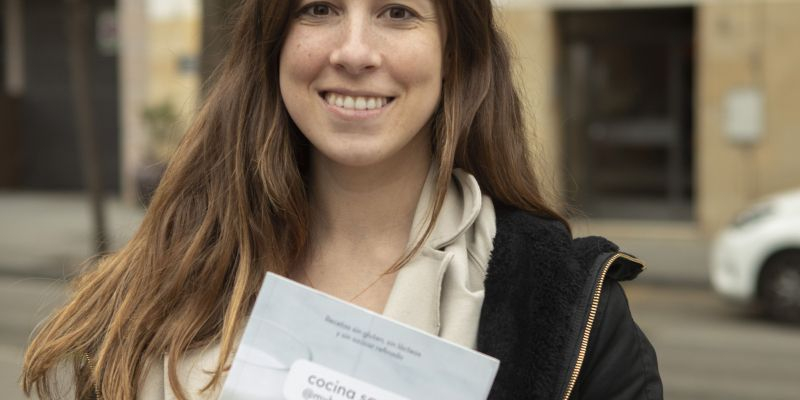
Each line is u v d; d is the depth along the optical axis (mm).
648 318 9945
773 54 14180
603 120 15602
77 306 1857
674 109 15305
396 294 1658
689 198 15266
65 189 18750
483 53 1768
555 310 1569
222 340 1652
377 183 1743
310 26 1663
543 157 2115
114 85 18234
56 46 18641
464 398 1437
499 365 1521
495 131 1777
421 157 1760
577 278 1589
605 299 1600
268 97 1796
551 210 1774
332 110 1646
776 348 8523
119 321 1758
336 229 1777
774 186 14250
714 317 10000
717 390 7062
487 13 1754
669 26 15195
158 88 16250
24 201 17500
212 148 1863
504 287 1604
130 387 1707
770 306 9438
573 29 15500
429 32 1655
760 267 9461
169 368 1670
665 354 8273
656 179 15422
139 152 16453
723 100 14406
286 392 1474
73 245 13266
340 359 1469
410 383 1449
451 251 1661
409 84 1642
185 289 1763
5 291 10594
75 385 1822
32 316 9125
